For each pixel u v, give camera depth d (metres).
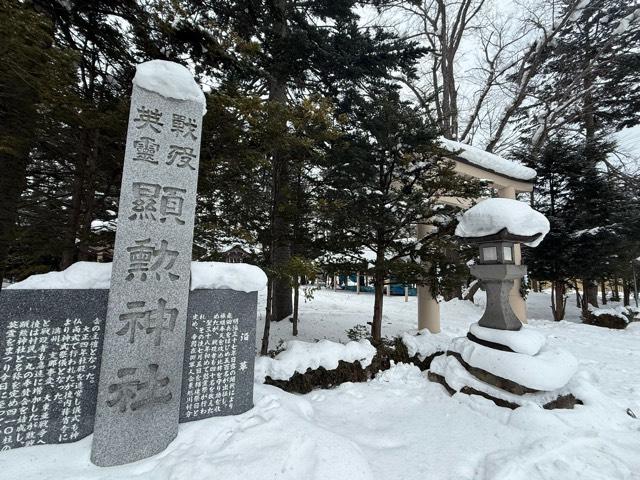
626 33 12.30
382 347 5.23
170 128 3.08
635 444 3.09
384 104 5.46
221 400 3.25
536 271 11.18
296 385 4.21
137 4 4.11
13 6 3.26
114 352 2.66
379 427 3.45
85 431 2.72
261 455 2.53
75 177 5.01
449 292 5.66
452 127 14.67
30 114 4.01
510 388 3.96
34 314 2.65
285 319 8.53
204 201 5.13
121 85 4.83
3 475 2.27
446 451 2.96
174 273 2.97
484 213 4.64
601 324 10.18
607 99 13.74
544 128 13.09
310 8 8.81
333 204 5.00
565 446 2.95
